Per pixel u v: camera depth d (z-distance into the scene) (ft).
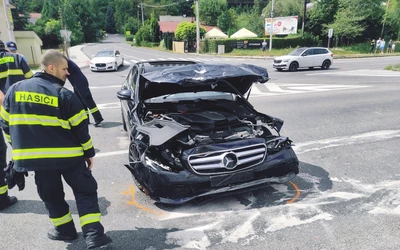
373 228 9.90
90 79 48.06
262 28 155.12
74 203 11.75
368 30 126.21
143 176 10.83
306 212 10.89
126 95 14.93
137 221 10.50
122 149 17.51
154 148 11.19
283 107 27.50
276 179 11.71
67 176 8.51
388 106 27.27
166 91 14.98
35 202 11.88
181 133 11.51
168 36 139.74
